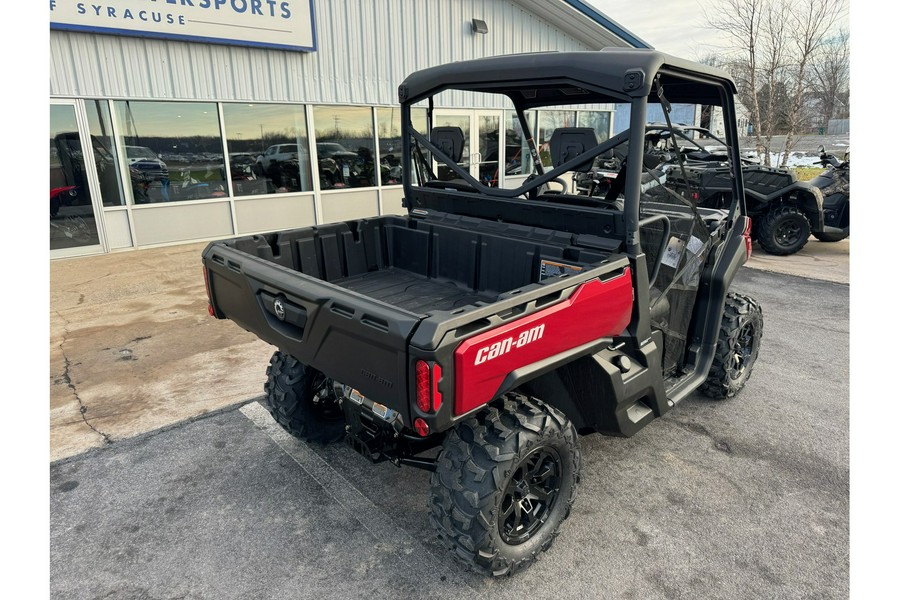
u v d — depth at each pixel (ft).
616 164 9.38
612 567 7.59
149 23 24.35
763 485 9.37
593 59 7.50
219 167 28.12
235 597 7.12
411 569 7.58
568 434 7.43
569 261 8.54
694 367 11.07
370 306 6.11
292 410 9.83
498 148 37.11
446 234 10.59
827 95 50.67
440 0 34.04
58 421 11.42
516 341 6.19
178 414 11.71
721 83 9.64
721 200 16.66
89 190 24.94
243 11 26.58
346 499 9.08
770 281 22.25
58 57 23.18
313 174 31.12
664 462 10.05
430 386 5.56
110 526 8.41
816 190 25.53
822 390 12.87
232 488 9.33
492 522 6.70
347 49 30.89
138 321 17.24
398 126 34.12
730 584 7.27
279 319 7.68
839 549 7.86
